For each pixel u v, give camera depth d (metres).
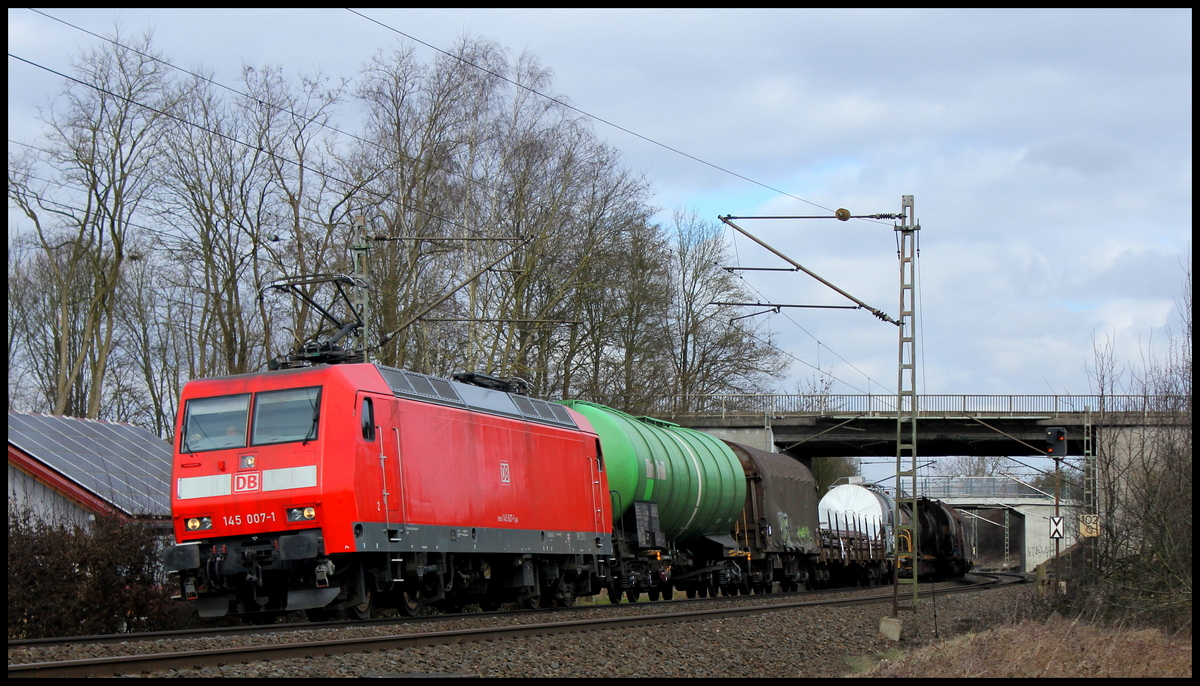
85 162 33.59
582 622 16.23
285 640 13.01
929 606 25.33
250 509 16.03
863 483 46.34
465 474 19.06
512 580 20.97
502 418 20.67
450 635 13.46
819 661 15.75
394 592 18.34
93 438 27.02
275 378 16.64
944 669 13.48
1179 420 24.42
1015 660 14.05
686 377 53.06
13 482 22.38
